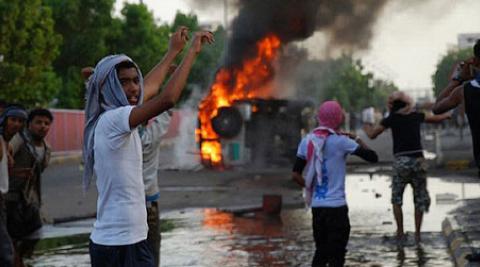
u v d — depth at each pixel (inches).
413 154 342.6
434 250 314.7
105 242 146.0
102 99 150.0
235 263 298.7
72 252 333.7
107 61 149.1
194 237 369.4
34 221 346.6
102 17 1654.8
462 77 222.1
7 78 1219.2
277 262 299.4
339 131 261.0
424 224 393.7
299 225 410.3
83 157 152.4
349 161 947.3
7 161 262.1
